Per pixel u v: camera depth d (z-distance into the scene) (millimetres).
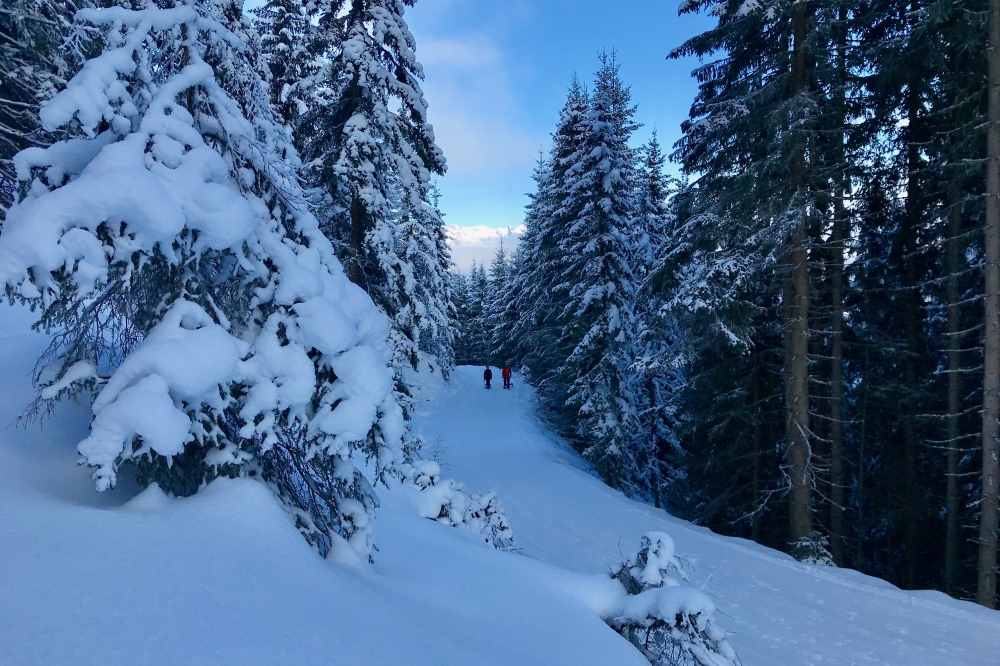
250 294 3660
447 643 3115
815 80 11445
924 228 13008
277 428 3477
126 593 2236
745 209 11938
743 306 12273
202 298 3482
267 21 15789
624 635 5188
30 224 2660
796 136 10711
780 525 16750
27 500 2820
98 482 2697
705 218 12250
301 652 2293
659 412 22062
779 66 11797
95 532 2625
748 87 11812
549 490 15711
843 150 11750
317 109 11977
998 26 9102
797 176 11273
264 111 4449
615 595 5574
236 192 3568
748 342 12484
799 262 11766
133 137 3137
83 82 3076
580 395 20969
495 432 24078
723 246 12359
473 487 15664
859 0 11000
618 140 19750
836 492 13562
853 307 14555
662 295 14391
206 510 3139
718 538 11922
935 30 10367
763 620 7816
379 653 2576
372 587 3574
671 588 5098
